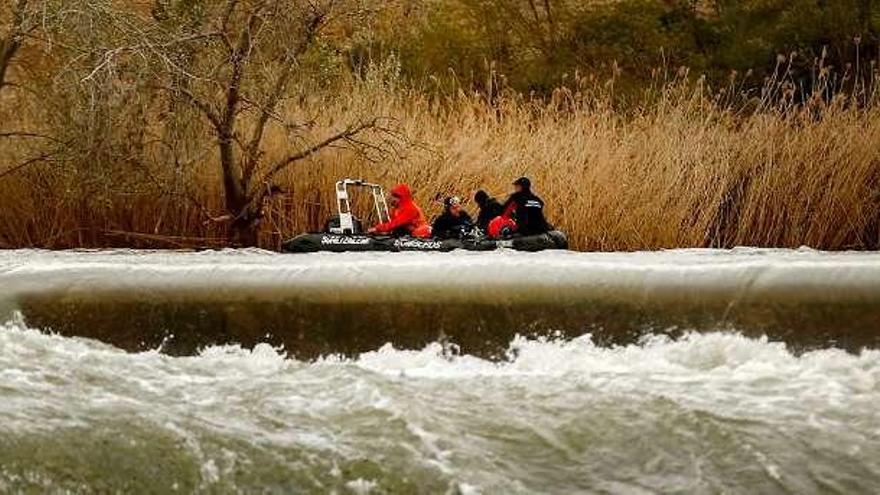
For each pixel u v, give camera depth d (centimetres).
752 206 5909
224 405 2544
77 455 2220
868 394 2786
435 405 2617
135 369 2812
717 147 5972
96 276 3334
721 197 5859
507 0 9012
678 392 2758
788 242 5988
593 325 3178
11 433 2231
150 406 2466
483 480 2316
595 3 9338
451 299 3222
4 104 6284
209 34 5791
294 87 5978
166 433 2311
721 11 9238
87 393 2530
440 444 2416
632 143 5897
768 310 3147
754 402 2703
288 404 2570
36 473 2170
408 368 3145
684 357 3102
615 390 2734
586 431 2523
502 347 3177
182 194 5806
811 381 2870
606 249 5706
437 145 5888
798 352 3109
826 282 3177
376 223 5891
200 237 5988
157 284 3300
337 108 6119
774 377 2905
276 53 5878
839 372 2955
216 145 5934
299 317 3238
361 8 6025
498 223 4884
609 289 3212
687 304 3177
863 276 3188
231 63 5781
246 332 3244
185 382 2727
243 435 2353
